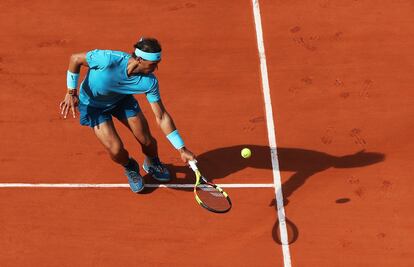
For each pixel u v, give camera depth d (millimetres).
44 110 33656
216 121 33062
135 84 25016
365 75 35250
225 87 34906
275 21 38938
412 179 29953
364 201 29109
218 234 28031
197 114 33438
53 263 27031
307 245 27547
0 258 27156
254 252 27359
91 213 28922
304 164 30828
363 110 33344
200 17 39312
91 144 31859
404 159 30859
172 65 36250
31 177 30422
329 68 35781
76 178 30359
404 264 26797
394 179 29984
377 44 37094
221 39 37875
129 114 27062
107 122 26984
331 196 29375
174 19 39250
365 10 39344
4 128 32719
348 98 34031
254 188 29844
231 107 33781
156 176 29891
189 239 27875
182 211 28938
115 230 28250
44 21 39188
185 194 29656
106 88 25125
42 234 28094
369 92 34281
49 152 31547
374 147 31500
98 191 29828
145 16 39500
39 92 34688
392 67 35656
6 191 29812
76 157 31281
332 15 39125
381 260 26953
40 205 29250
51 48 37438
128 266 26953
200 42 37719
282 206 29047
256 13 39500
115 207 29156
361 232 27922
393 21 38500
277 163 30922
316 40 37594
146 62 23781
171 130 25812
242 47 37344
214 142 32031
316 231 28031
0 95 34469
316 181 30031
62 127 32719
